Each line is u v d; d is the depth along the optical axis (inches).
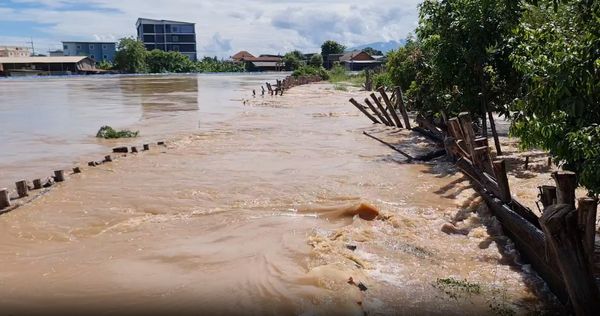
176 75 3595.0
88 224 377.4
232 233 349.4
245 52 5088.6
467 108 573.6
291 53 4662.9
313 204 413.4
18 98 1514.5
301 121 952.3
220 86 2208.4
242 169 542.9
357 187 462.6
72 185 483.5
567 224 196.7
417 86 784.9
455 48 548.4
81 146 703.7
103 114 1092.5
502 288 260.7
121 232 359.9
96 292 269.0
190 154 628.1
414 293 256.4
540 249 252.2
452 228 345.4
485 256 301.9
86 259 312.5
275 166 556.7
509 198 318.3
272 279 274.4
